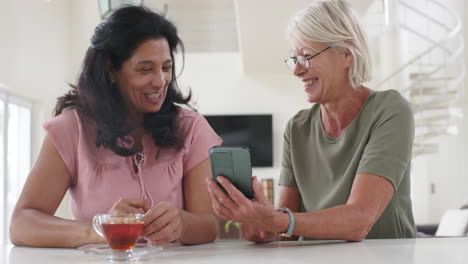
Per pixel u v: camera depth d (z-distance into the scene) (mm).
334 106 1767
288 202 1946
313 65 1706
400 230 1682
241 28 7242
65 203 6117
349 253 1149
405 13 8867
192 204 1676
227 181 1271
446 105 8344
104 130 1570
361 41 1733
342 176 1749
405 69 8891
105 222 1140
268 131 8812
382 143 1573
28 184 1541
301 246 1356
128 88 1591
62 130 1584
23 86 5703
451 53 8406
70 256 1194
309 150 1878
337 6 1713
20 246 1449
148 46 1550
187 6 8172
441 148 8852
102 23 1609
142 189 1598
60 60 6801
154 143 1650
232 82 8938
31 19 5945
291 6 6523
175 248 1384
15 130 5961
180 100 1744
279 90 8922
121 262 1070
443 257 1046
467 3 8688
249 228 1495
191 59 8953
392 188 1523
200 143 1706
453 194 8781
